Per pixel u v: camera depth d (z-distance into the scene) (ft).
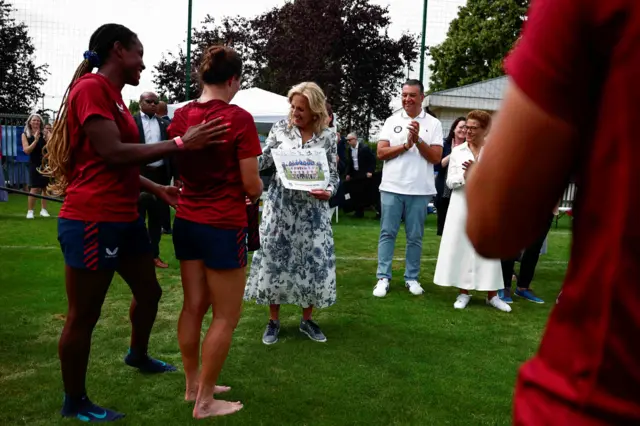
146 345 10.38
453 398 9.70
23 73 61.87
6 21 61.00
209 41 74.79
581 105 2.35
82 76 8.27
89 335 8.55
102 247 8.21
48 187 8.55
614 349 2.36
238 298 8.86
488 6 92.32
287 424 8.66
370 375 10.66
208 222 8.52
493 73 88.74
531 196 2.45
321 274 12.34
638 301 2.29
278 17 77.15
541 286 19.08
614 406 2.36
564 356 2.56
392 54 78.13
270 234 12.24
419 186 16.78
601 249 2.38
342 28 75.36
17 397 9.33
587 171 2.40
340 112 79.10
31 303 14.69
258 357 11.53
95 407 8.75
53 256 20.75
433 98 50.29
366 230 30.89
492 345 12.55
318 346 12.23
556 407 2.53
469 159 15.17
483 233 2.57
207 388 8.84
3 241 23.75
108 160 7.82
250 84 78.59
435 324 14.02
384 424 8.73
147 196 19.08
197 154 8.41
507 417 9.05
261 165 12.42
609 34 2.19
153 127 22.22
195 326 9.09
